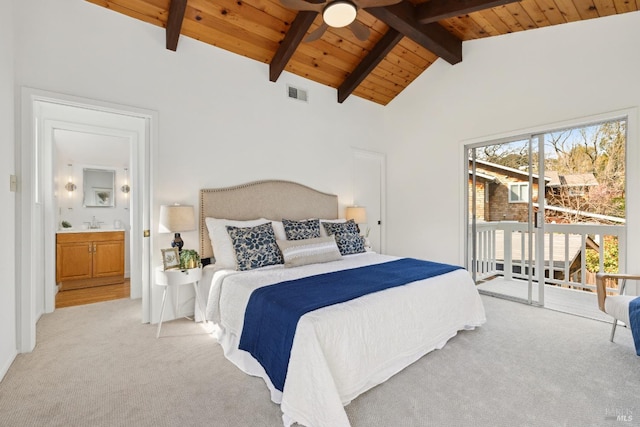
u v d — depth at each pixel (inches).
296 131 152.9
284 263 110.5
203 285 110.0
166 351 89.3
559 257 162.9
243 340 75.7
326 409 55.5
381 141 193.8
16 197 86.4
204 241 122.2
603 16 112.3
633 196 106.9
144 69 109.7
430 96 170.1
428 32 132.3
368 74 158.1
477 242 159.5
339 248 133.2
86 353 87.4
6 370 76.5
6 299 77.9
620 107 108.6
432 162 169.9
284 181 146.5
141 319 115.4
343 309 67.3
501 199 145.3
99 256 171.9
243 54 134.1
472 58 150.6
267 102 142.6
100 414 61.3
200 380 74.0
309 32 130.9
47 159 123.2
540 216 131.0
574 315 119.2
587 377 74.3
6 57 79.8
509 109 137.8
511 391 68.9
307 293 76.2
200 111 122.6
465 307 98.9
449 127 161.5
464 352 87.6
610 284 146.3
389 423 58.9
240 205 130.8
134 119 138.2
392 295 78.1
